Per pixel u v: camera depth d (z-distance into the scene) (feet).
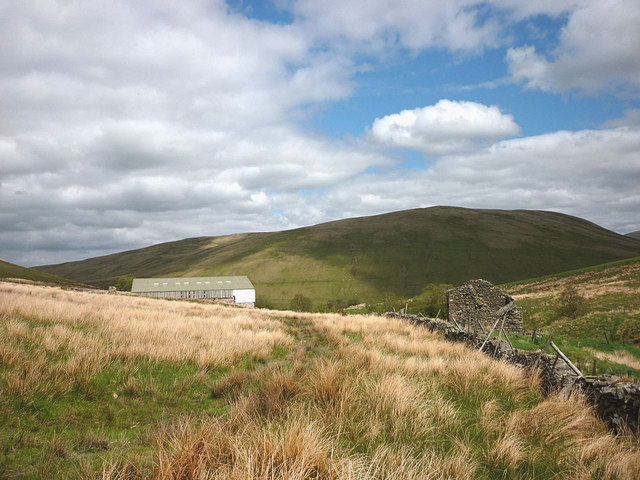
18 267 445.37
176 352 32.27
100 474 12.72
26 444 15.39
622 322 90.94
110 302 84.64
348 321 72.43
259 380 26.96
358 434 16.97
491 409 20.81
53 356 26.66
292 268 649.61
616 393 20.62
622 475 14.34
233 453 13.29
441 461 14.56
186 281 361.71
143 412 21.25
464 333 52.31
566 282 236.22
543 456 16.43
